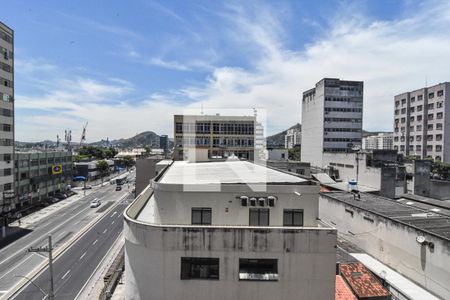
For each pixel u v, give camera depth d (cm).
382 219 3114
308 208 1820
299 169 5797
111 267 3522
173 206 1819
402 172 5941
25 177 7388
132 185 11938
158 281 1633
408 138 11888
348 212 3803
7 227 5794
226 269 1616
